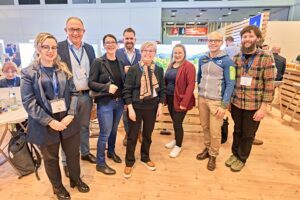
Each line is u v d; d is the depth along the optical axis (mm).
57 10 9500
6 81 2941
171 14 10234
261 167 2561
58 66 1712
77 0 9336
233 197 2043
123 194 2064
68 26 2158
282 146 3135
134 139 2287
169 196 2049
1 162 2580
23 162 2316
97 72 2137
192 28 12211
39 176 2336
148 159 2514
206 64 2361
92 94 2172
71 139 1854
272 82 2127
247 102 2234
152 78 2195
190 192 2107
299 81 4523
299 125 4012
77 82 2264
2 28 10008
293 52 8195
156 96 2256
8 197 2008
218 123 2389
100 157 2369
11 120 2107
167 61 3701
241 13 9969
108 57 2188
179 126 2736
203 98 2467
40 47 1585
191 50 4109
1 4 9758
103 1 9258
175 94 2592
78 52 2285
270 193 2105
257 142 3186
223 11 9578
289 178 2352
